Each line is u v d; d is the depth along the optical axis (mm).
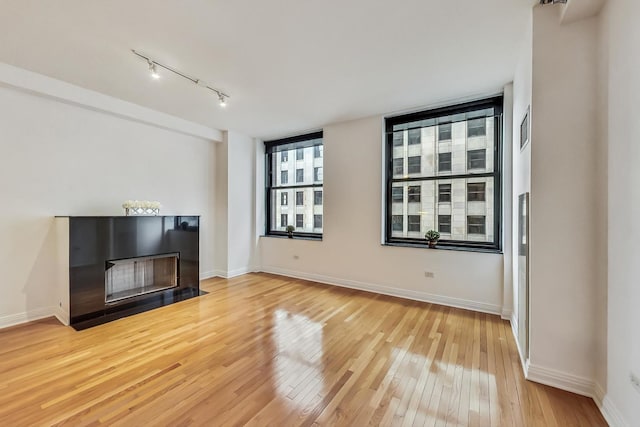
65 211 3289
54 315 3205
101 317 3154
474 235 3684
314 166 5156
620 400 1529
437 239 3730
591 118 1813
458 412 1695
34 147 3055
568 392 1869
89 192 3480
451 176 3797
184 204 4582
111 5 1863
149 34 2203
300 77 2934
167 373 2086
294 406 1742
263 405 1752
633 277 1432
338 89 3232
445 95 3400
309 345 2533
